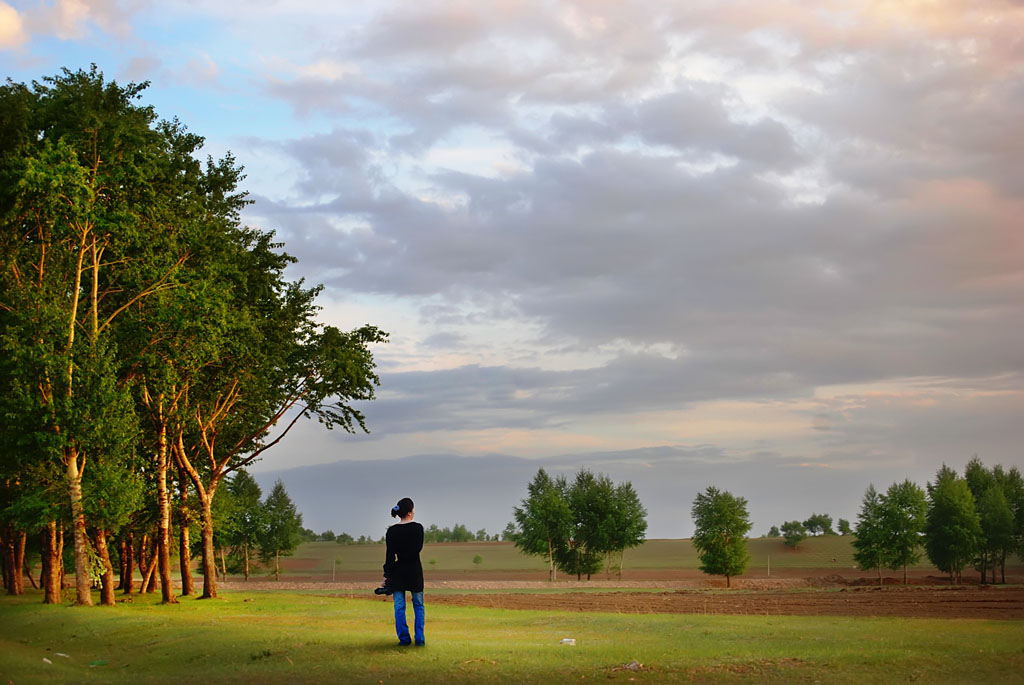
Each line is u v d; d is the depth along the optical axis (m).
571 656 13.85
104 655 18.59
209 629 20.38
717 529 91.25
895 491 93.38
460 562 185.50
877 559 92.69
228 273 42.53
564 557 110.25
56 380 33.22
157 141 38.69
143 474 47.91
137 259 38.84
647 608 41.09
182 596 47.72
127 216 35.97
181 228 40.19
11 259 35.03
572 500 112.75
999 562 102.25
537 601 50.94
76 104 36.25
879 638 16.33
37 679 13.70
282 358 47.72
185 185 44.50
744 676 11.54
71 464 34.56
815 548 188.00
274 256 49.34
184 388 43.12
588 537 110.31
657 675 11.74
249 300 47.78
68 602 37.53
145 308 39.31
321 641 16.33
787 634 18.30
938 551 97.94
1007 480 113.81
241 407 49.09
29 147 35.00
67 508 34.56
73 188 34.09
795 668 12.08
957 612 36.72
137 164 38.38
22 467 34.56
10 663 15.54
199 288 38.06
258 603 40.72
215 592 46.69
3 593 56.03
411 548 15.02
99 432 33.78
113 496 34.88
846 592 64.56
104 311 40.53
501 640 17.42
